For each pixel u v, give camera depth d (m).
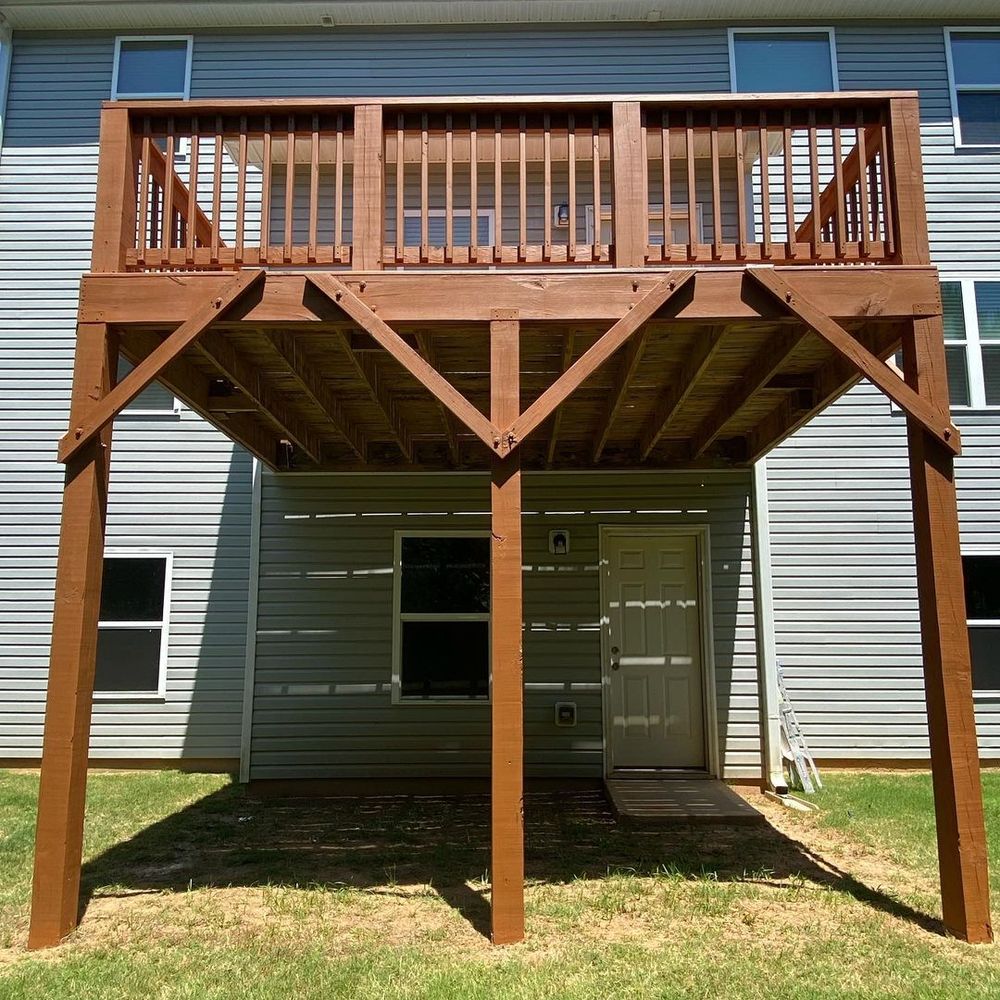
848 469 7.61
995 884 4.33
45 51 8.41
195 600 7.64
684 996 3.13
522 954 3.53
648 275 4.09
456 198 7.95
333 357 5.04
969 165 8.09
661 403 5.82
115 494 7.74
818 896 4.24
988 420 7.75
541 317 4.08
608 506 7.31
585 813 6.16
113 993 3.17
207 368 5.02
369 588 7.25
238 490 7.77
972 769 3.79
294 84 8.27
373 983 3.24
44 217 8.17
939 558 3.94
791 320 4.07
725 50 8.23
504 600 3.87
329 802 6.62
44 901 3.67
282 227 8.05
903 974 3.32
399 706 7.09
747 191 7.52
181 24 8.36
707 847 5.18
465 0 8.05
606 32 8.27
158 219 5.17
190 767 7.47
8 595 7.68
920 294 4.09
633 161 4.29
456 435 6.86
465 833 5.61
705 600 7.22
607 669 7.11
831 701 7.35
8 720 7.54
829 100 4.34
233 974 3.34
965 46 8.27
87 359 4.05
